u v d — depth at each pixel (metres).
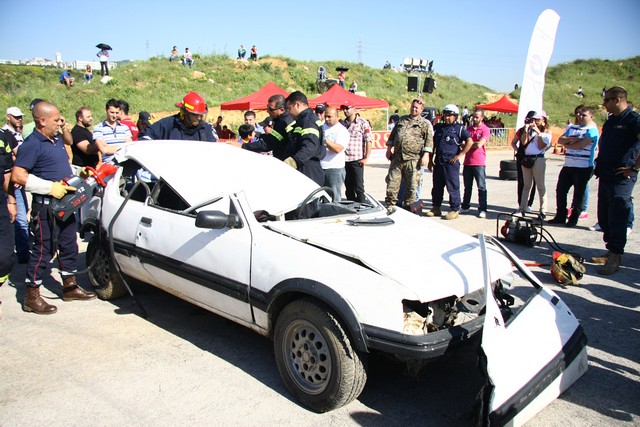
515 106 27.69
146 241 4.29
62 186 4.58
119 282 4.91
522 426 3.07
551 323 3.19
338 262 3.16
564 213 8.55
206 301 3.91
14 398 3.30
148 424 3.04
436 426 3.06
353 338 2.95
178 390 3.42
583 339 3.30
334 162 7.59
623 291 5.38
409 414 3.18
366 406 3.27
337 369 3.00
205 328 4.44
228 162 4.62
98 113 24.45
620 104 5.61
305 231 3.62
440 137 8.89
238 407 3.23
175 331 4.37
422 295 2.93
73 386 3.46
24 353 3.94
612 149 5.69
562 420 3.14
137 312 4.79
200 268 3.83
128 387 3.45
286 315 3.28
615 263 5.88
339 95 17.27
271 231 3.60
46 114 4.63
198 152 4.73
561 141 8.30
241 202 3.74
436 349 2.83
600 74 57.81
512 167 14.34
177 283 4.10
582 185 8.23
